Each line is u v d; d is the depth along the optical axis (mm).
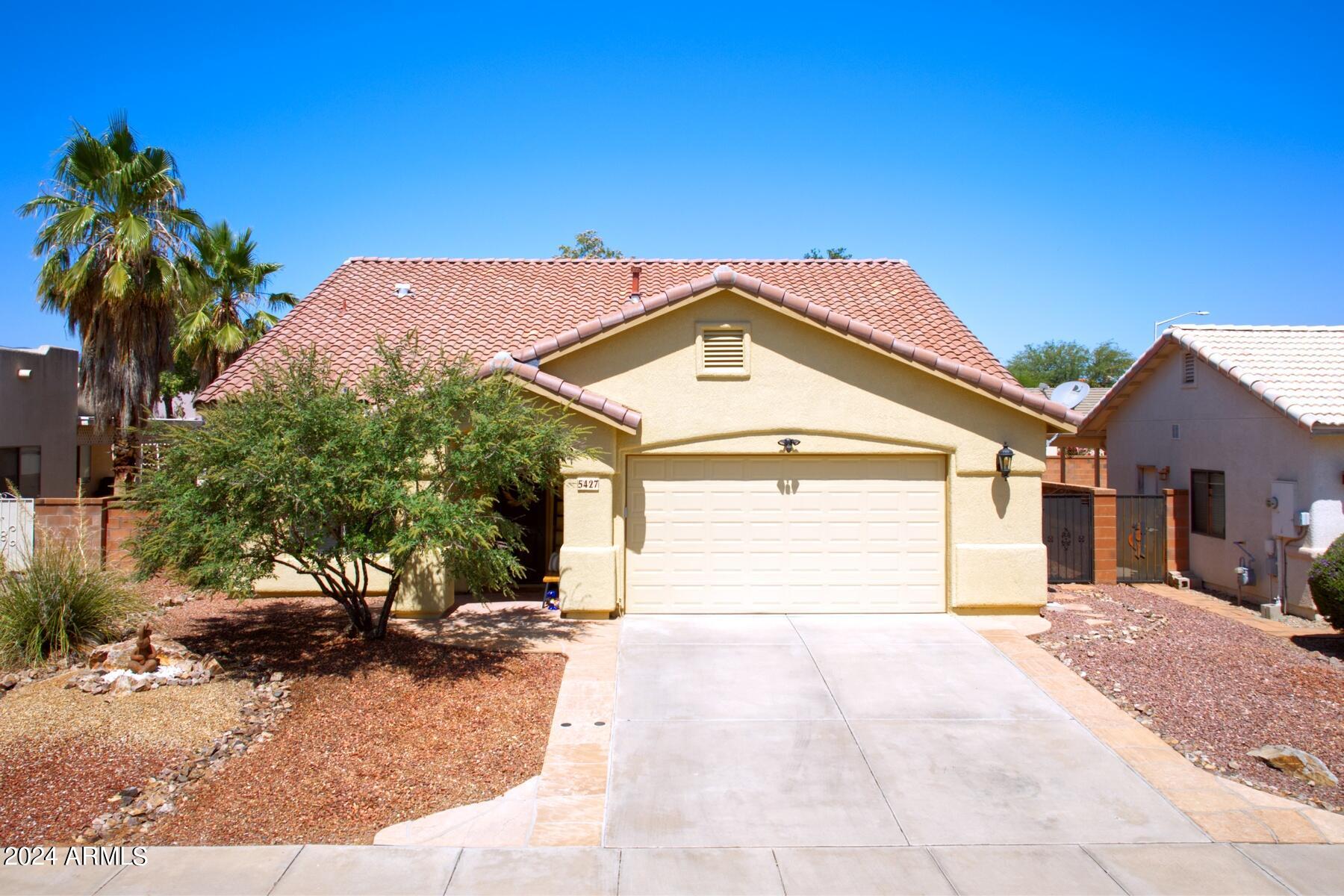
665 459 13039
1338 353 16016
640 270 16625
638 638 11711
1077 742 8328
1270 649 11438
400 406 9938
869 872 6086
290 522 9578
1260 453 15055
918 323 15898
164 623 11914
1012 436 12891
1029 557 12859
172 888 5750
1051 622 12633
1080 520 16172
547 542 14977
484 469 10094
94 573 10422
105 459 29484
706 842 6500
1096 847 6438
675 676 10141
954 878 6000
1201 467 17031
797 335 12906
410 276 19000
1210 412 16719
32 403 23672
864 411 12891
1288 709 9070
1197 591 16203
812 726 8727
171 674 9258
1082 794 7289
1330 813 6949
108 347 22281
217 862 6098
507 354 12047
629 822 6793
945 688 9812
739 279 12609
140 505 10273
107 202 22422
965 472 12883
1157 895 5781
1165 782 7500
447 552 10148
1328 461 13750
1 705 8297
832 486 13078
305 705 8914
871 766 7824
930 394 12898
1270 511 14734
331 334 15828
